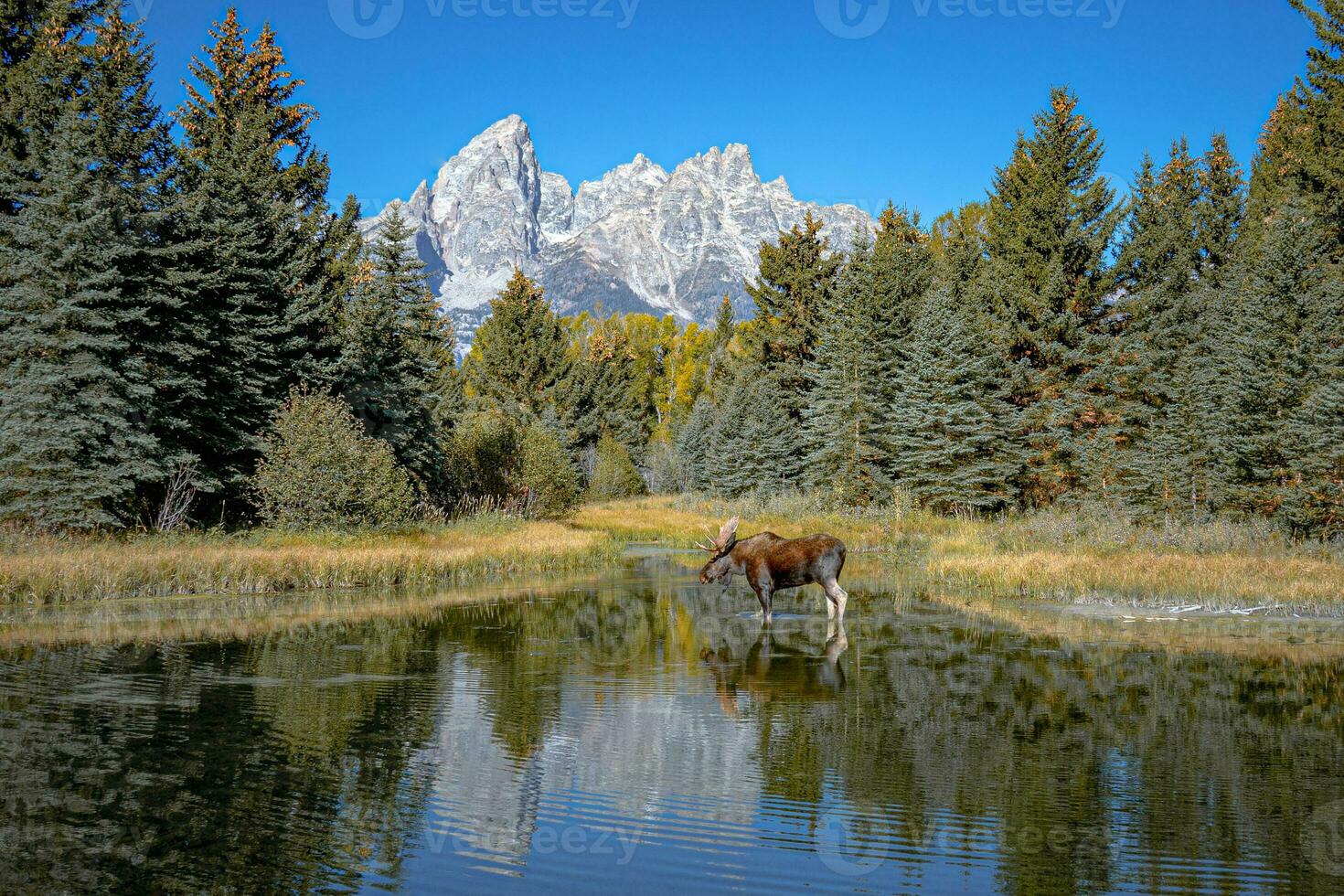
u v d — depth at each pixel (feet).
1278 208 130.11
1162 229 161.07
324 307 106.42
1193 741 26.08
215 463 92.27
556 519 137.80
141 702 30.12
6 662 36.73
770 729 27.25
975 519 127.75
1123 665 37.47
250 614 51.93
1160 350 140.97
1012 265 149.38
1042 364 144.77
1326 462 88.28
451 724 27.61
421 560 74.18
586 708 29.94
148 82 89.51
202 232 92.99
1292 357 100.12
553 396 248.11
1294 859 17.69
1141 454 121.08
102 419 75.97
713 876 16.71
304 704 30.14
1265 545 79.97
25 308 78.18
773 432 178.81
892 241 188.85
